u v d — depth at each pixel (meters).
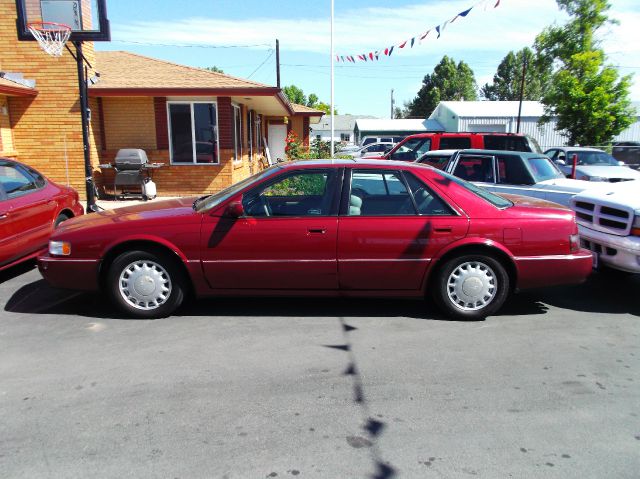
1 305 5.44
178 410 3.36
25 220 6.37
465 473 2.75
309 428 3.16
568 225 4.95
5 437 3.06
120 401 3.46
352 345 4.39
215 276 4.92
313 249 4.85
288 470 2.77
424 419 3.27
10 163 6.58
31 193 6.69
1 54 12.71
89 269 4.95
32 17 9.74
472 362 4.08
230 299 5.60
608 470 2.79
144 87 13.25
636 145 21.03
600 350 4.34
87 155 10.40
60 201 7.18
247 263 4.88
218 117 14.17
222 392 3.59
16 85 12.17
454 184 5.04
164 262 4.92
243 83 13.99
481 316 4.99
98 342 4.45
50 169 13.20
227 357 4.15
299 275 4.91
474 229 4.85
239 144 17.00
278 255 4.87
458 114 38.81
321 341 4.47
